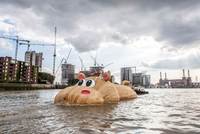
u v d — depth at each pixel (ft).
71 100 69.97
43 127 33.27
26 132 29.78
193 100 106.73
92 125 35.53
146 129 33.01
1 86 307.58
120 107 66.18
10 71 458.91
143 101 95.30
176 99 115.34
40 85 427.74
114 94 83.71
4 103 79.87
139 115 48.91
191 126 35.73
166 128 33.91
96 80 82.38
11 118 41.37
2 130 30.86
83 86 76.89
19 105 69.72
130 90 117.80
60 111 53.42
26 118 41.57
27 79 499.10
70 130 31.42
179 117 46.24
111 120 41.06
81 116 45.68
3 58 451.94
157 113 53.06
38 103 78.18
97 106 67.00
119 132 30.60
